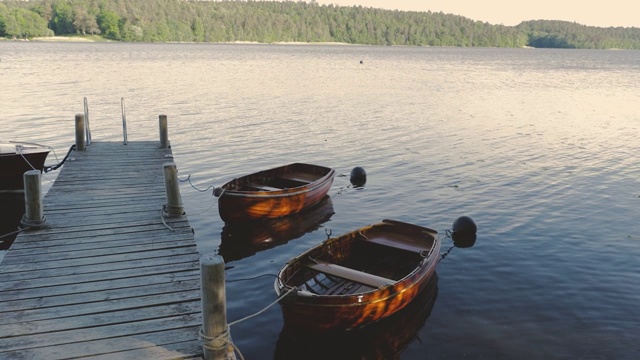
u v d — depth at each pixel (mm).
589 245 14656
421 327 10531
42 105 36625
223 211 15320
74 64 78562
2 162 16828
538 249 14398
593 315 11008
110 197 13078
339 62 104312
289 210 16438
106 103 38406
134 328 7207
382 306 9992
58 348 6723
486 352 9742
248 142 26969
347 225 16297
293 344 9992
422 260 11734
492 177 21516
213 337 6523
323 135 29281
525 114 39438
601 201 18594
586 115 39750
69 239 10297
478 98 48812
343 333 9953
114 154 17703
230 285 12258
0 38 162875
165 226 11039
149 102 39594
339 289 10781
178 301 7941
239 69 76875
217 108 37531
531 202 18375
